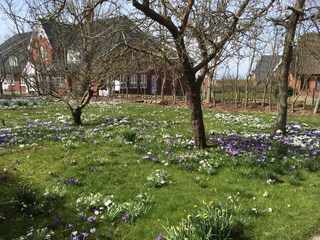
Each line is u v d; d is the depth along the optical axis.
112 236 4.72
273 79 22.84
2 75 30.70
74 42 10.95
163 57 7.98
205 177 6.89
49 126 11.97
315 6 9.39
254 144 9.41
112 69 11.02
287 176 6.99
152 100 24.31
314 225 5.04
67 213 5.29
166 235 4.71
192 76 8.33
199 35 7.45
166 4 7.74
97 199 5.63
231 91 28.97
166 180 6.65
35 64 12.25
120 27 8.30
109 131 11.21
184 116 15.92
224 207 5.39
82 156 8.26
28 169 7.31
